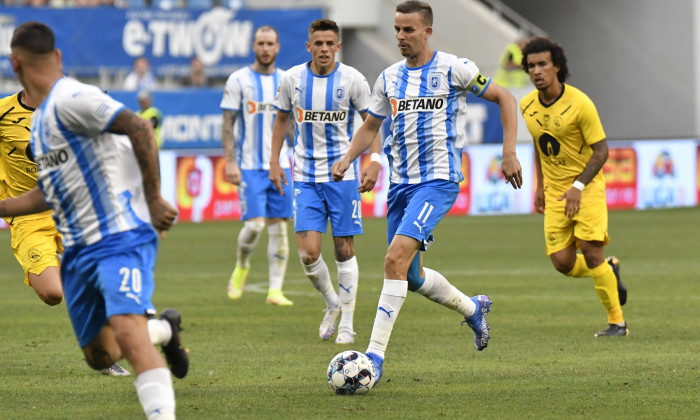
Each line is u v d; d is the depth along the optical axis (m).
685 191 80.25
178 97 79.94
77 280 16.30
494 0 108.00
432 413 18.89
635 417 18.50
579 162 29.16
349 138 29.12
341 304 28.25
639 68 102.31
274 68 37.03
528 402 19.86
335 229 28.55
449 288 23.69
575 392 20.81
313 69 28.80
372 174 23.80
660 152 79.25
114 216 15.87
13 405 19.97
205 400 20.20
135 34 80.38
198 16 81.62
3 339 28.81
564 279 42.94
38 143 15.99
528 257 51.56
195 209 73.00
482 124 86.31
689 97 98.94
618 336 28.61
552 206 29.77
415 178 22.89
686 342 27.52
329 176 28.78
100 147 15.69
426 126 22.67
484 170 77.25
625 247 54.66
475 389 21.20
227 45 82.38
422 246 22.42
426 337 28.62
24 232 24.45
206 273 46.84
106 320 17.17
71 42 79.06
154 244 16.31
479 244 57.72
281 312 34.31
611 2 103.81
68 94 15.44
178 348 17.22
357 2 95.62
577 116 28.50
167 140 80.00
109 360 17.89
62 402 20.27
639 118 102.94
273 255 36.56
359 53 95.94
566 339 28.14
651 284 40.72
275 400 20.19
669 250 53.28
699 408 19.22
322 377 22.73
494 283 41.59
